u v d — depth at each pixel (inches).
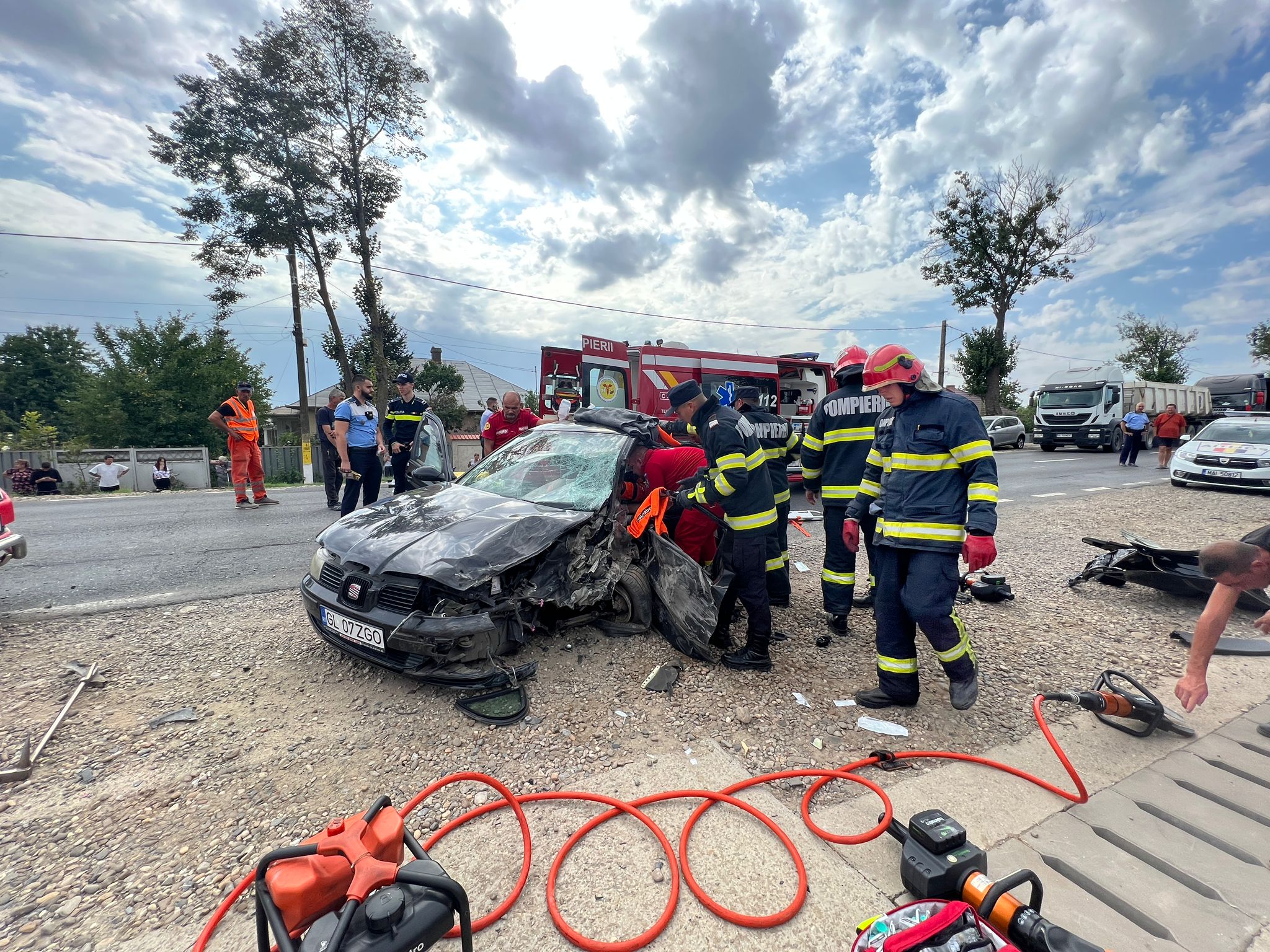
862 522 175.5
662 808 96.5
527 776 104.1
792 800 99.1
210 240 1007.0
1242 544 89.2
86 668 140.0
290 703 127.1
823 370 582.9
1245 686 143.2
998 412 1254.3
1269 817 96.4
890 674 128.0
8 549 159.5
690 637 144.3
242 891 78.2
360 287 1026.7
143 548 260.2
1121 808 98.2
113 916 75.2
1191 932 74.7
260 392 1247.5
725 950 70.8
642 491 170.7
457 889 54.8
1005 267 1224.2
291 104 943.7
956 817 95.4
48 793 98.0
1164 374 1887.3
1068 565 246.8
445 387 1440.7
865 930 61.9
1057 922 75.8
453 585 121.8
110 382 1122.7
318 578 143.9
